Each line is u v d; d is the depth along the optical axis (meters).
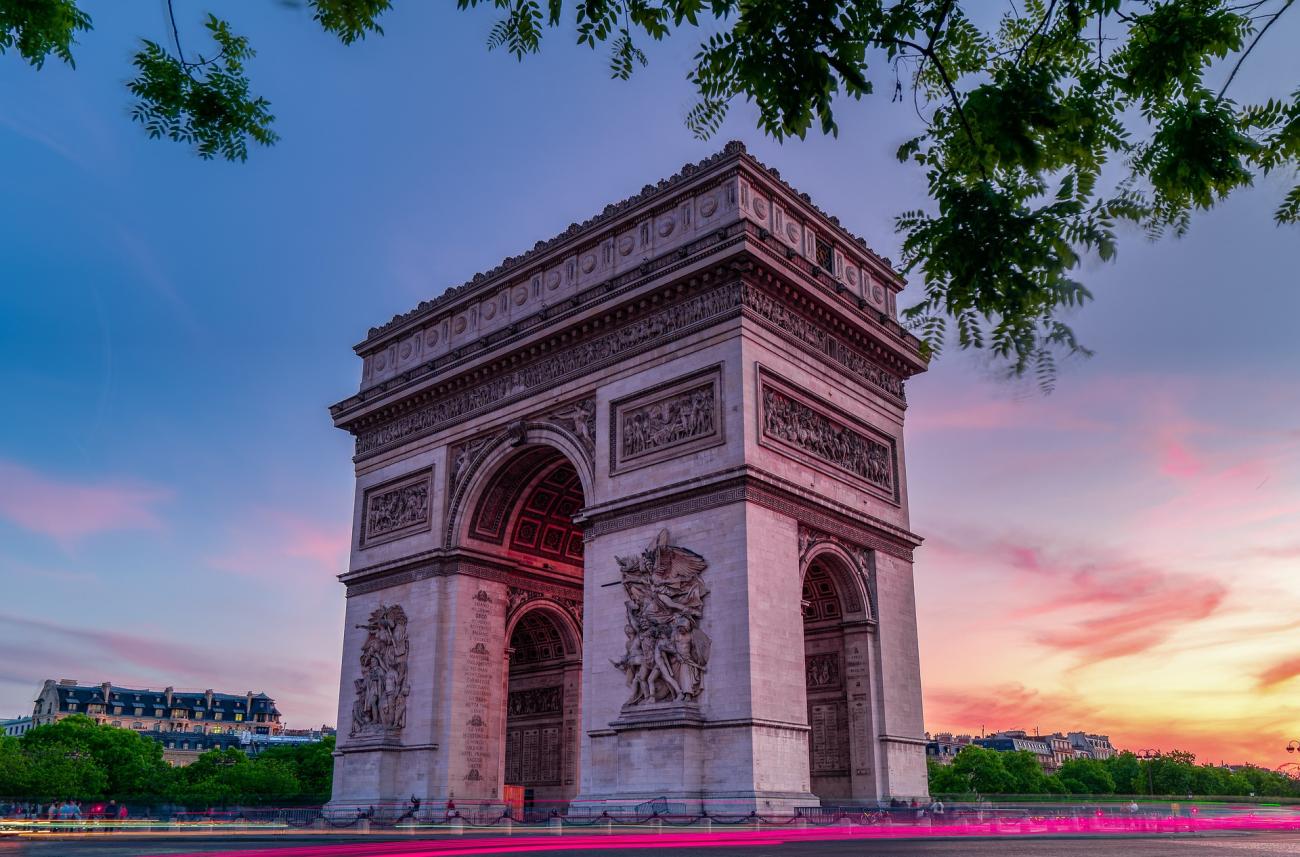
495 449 87.38
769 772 64.00
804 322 78.19
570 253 87.06
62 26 17.14
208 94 18.55
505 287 92.12
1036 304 14.29
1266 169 15.23
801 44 15.26
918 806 72.69
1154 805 128.25
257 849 46.88
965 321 14.88
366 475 99.12
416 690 85.56
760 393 71.81
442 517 89.44
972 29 16.02
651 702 68.25
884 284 90.12
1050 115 14.92
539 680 97.69
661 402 75.50
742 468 68.00
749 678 64.56
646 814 65.25
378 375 102.44
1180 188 15.41
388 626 89.56
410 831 70.88
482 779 83.56
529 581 92.00
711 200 77.75
